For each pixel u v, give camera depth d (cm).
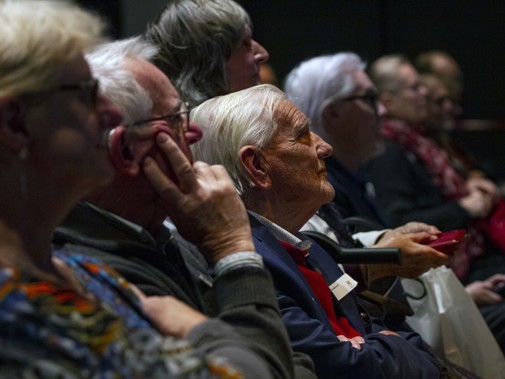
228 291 187
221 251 192
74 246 190
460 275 473
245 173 255
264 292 187
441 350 328
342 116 413
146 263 195
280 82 763
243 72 329
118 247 193
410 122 532
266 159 256
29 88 146
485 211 492
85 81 153
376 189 498
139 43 212
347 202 381
